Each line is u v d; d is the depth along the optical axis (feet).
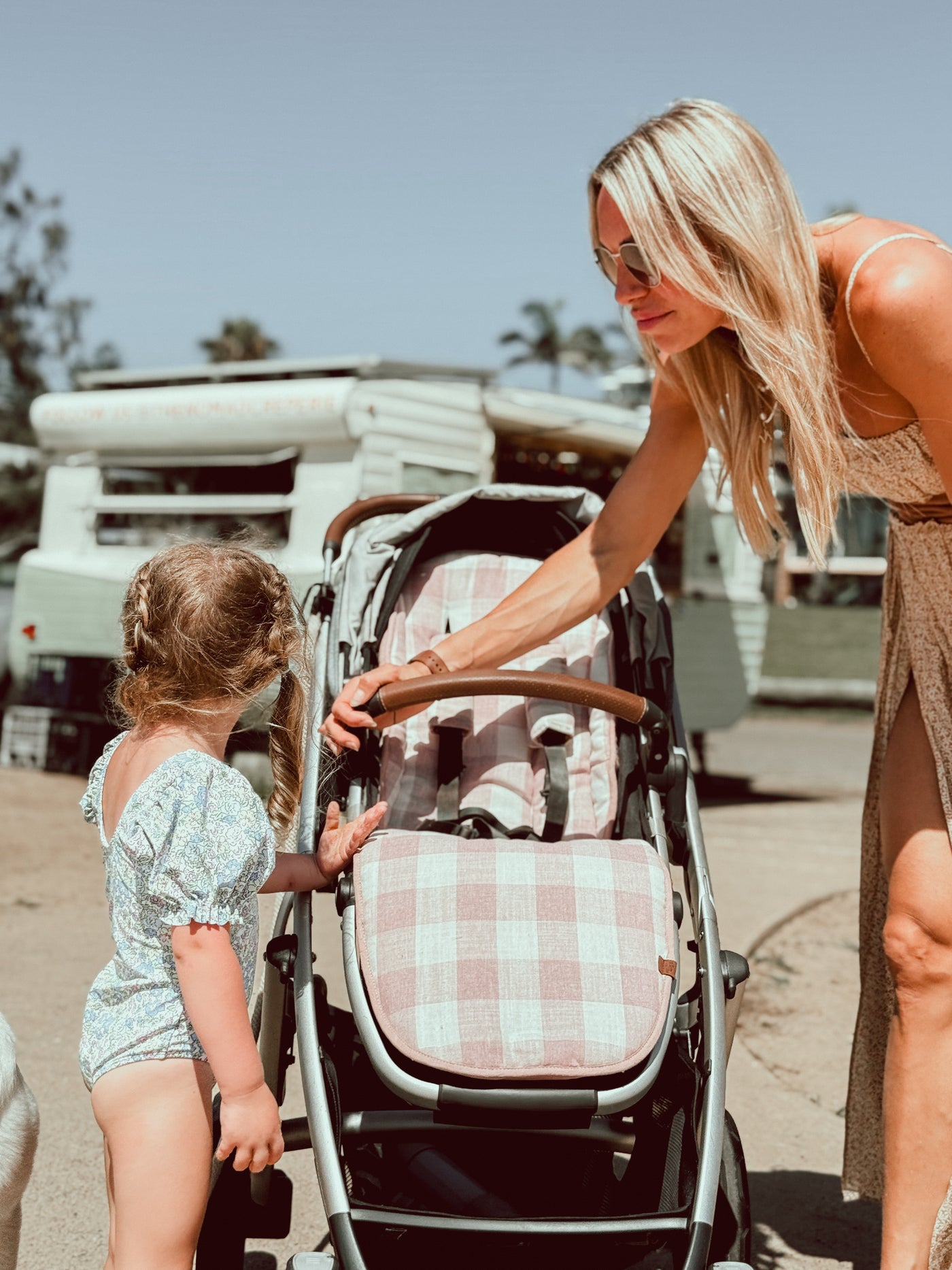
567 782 10.48
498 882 8.41
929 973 8.73
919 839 8.96
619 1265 8.50
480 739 10.91
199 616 7.85
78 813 29.19
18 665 35.17
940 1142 8.57
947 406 7.97
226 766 7.77
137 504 32.73
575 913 8.29
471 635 9.68
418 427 30.19
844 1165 10.48
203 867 7.30
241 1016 7.26
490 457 31.83
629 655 10.82
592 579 9.86
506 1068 7.56
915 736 9.30
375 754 10.19
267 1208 8.89
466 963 7.98
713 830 30.66
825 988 18.21
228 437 30.73
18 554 43.65
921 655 9.11
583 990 7.91
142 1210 7.16
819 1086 14.69
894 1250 8.52
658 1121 8.34
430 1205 8.28
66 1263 9.98
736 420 8.87
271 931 9.77
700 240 7.77
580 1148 8.91
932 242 8.23
